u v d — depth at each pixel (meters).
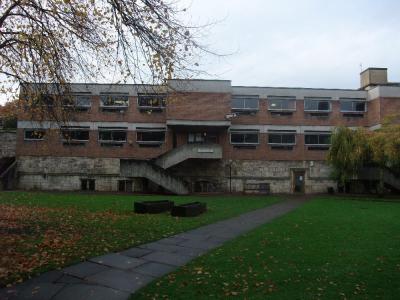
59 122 12.88
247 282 6.86
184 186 30.08
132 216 15.02
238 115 36.22
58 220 13.01
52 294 6.11
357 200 27.66
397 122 35.66
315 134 36.78
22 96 12.30
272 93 36.78
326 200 27.20
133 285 6.67
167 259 8.52
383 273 7.57
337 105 37.38
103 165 34.44
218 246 10.03
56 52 10.45
